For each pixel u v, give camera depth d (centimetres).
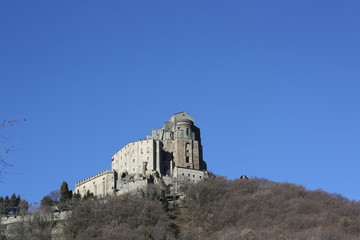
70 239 19325
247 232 19875
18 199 18438
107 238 18988
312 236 18775
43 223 19325
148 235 17362
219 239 19900
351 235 19438
